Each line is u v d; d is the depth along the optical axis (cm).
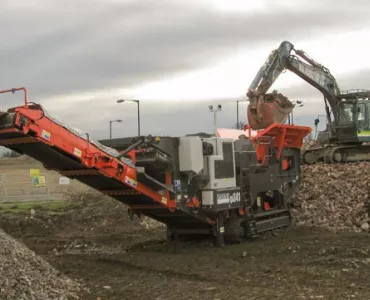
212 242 1348
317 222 1567
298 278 930
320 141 2381
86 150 1053
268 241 1345
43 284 856
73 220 1912
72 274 1055
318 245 1234
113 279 1002
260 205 1478
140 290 904
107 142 1228
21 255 920
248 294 840
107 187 1175
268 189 1466
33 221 1867
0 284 788
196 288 904
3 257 871
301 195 1686
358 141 2209
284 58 2173
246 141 1398
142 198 1184
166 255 1224
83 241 1534
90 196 2333
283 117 1844
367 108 2211
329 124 2316
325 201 1630
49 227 1847
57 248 1438
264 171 1466
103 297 862
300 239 1346
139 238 1556
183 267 1082
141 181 1146
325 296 802
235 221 1329
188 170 1203
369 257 1079
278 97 1855
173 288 911
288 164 1602
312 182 1730
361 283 874
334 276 927
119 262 1161
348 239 1314
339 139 2248
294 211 1636
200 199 1257
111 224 1872
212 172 1255
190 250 1273
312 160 2241
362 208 1547
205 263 1117
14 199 2662
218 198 1253
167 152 1188
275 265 1055
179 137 1218
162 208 1204
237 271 1020
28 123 948
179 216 1262
